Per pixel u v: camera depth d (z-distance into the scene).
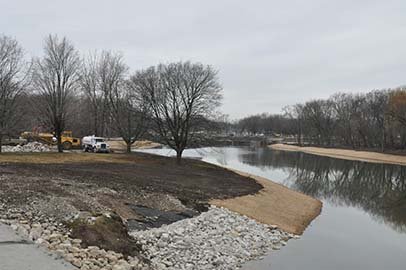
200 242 17.42
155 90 45.97
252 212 24.56
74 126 62.69
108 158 42.38
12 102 38.19
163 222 19.00
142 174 32.38
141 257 13.84
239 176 39.44
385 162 75.94
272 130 165.00
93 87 64.38
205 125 45.44
